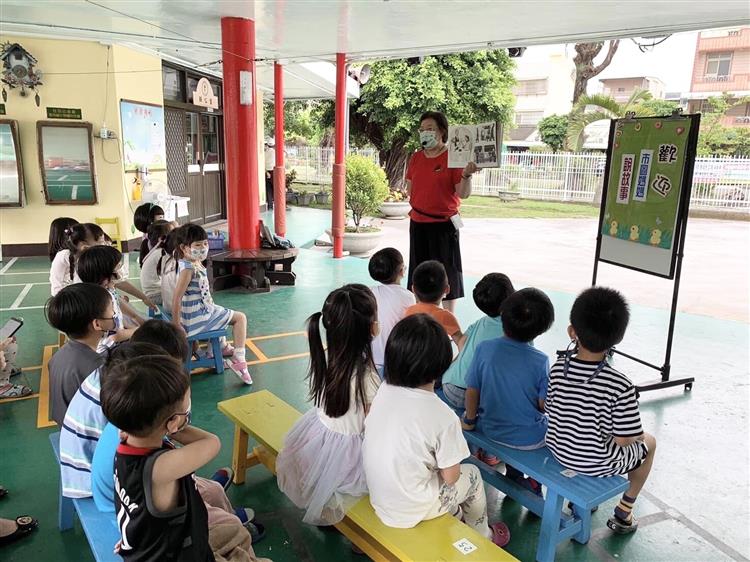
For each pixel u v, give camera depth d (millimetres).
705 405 3668
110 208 7879
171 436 1586
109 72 7516
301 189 19406
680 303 6324
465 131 3715
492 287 2604
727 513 2545
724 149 18109
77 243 3645
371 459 1871
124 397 1344
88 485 1937
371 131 17812
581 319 2025
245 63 5719
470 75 15977
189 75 9953
